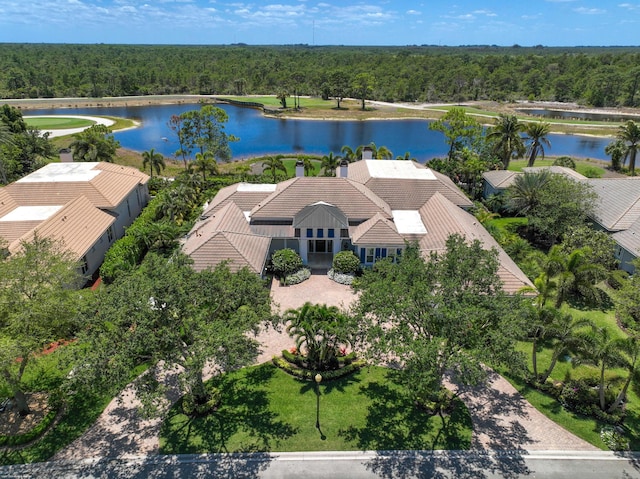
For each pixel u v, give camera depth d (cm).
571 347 2589
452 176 6919
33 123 12256
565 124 12900
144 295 2283
